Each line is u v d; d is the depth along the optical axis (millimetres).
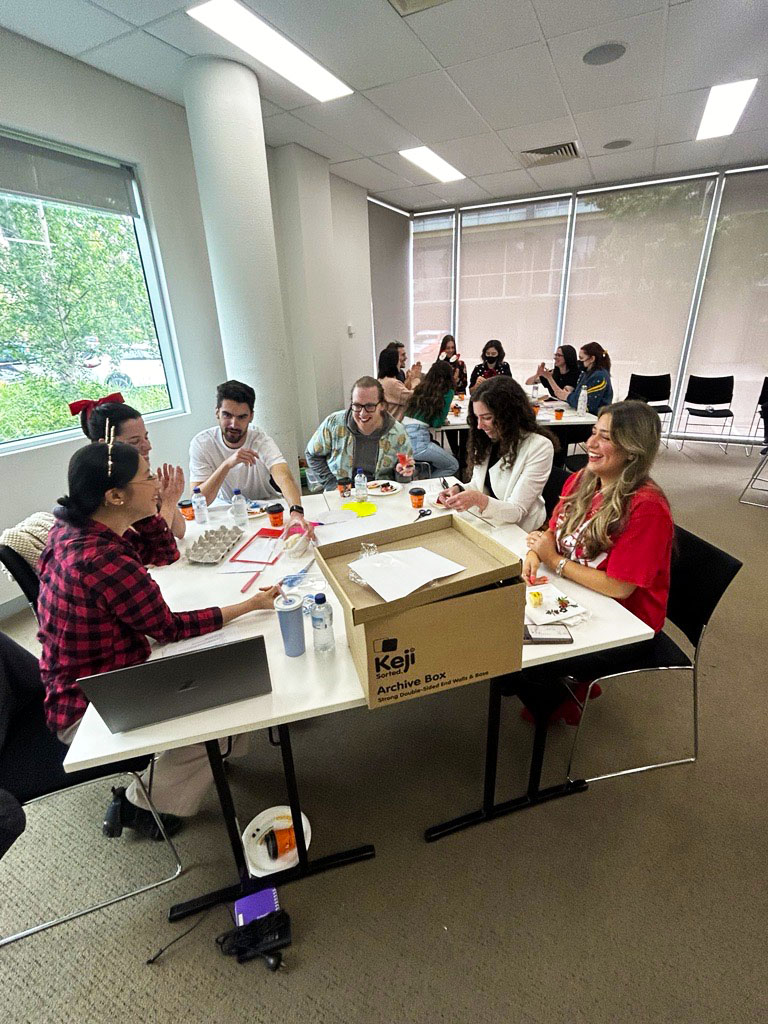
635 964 1122
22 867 1386
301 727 1831
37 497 2684
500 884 1296
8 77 2377
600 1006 1054
